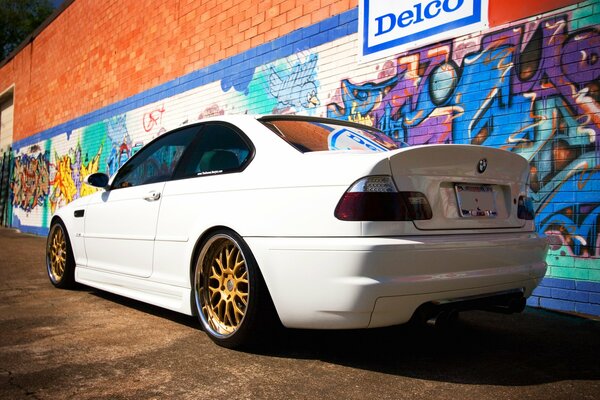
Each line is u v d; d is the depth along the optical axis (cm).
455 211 274
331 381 254
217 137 352
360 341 325
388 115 573
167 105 969
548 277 439
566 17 434
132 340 323
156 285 364
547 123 442
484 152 285
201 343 316
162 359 286
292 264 263
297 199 269
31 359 286
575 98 426
